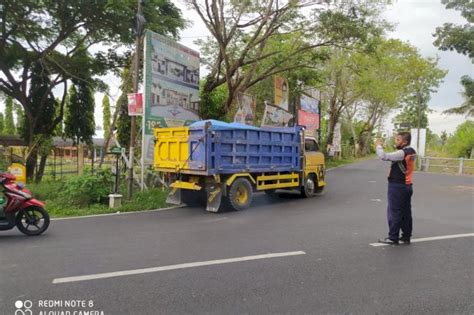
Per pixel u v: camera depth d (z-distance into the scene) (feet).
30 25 60.80
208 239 23.70
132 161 39.14
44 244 22.43
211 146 32.96
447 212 34.37
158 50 45.62
